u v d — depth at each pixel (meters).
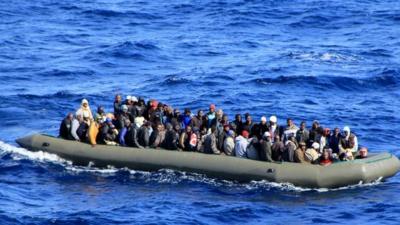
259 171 74.88
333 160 76.00
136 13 149.62
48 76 114.50
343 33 138.00
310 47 128.25
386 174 76.25
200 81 111.25
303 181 74.19
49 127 94.19
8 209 70.81
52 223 68.62
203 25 142.62
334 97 105.88
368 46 128.62
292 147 75.38
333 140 77.19
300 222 69.44
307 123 96.44
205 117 80.00
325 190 74.50
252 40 133.38
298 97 105.44
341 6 151.25
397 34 136.25
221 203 72.31
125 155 78.25
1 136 90.56
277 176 74.44
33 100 103.00
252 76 112.75
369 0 155.00
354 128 94.56
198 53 126.12
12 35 134.75
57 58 122.88
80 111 81.94
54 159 80.62
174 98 105.25
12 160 80.62
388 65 117.50
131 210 70.94
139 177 77.31
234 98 104.56
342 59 121.00
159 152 77.81
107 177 77.56
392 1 154.62
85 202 72.75
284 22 143.88
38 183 76.56
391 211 71.12
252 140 76.06
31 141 82.25
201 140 77.88
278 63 118.81
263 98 104.94
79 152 79.56
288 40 133.88
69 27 141.12
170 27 141.88
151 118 80.94
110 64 120.38
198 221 69.31
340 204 72.31
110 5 154.75
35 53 125.31
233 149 76.88
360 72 114.25
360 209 71.50
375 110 100.75
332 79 110.56
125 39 133.25
